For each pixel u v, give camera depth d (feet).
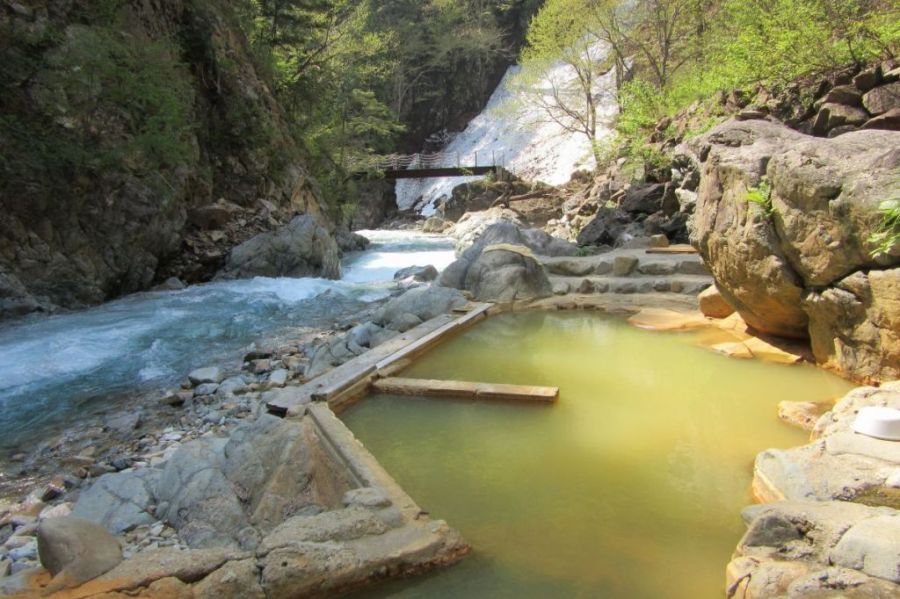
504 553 11.04
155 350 26.84
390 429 16.89
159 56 44.37
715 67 55.36
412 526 11.27
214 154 54.60
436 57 139.95
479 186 108.88
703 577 10.25
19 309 32.22
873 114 34.55
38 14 37.58
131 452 17.29
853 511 9.82
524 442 15.78
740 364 21.27
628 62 100.68
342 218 82.89
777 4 43.06
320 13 85.46
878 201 16.22
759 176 20.84
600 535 11.57
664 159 55.31
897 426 12.13
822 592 8.23
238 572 9.67
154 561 9.89
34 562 11.51
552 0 94.68
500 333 26.45
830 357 19.65
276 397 18.35
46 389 22.38
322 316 33.63
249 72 62.28
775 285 20.26
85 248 36.81
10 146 34.17
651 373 20.72
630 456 14.84
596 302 31.24
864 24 36.17
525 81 100.22
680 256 35.83
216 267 45.98
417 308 29.01
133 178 39.63
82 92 38.01
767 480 12.39
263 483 12.76
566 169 116.16
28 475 16.19
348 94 105.19
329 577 9.91
